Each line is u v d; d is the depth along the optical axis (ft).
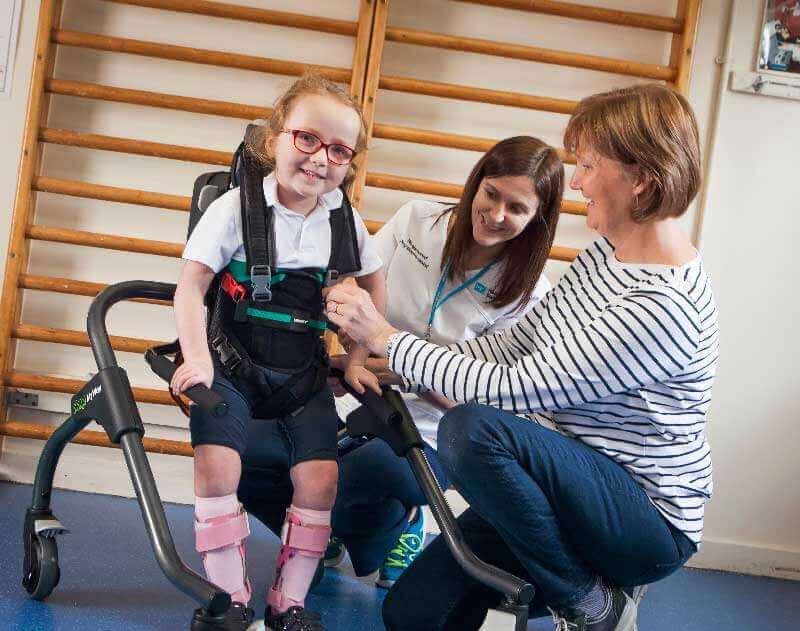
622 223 5.02
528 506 4.66
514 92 9.03
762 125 9.04
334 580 7.14
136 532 7.68
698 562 9.13
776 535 9.18
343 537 6.58
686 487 4.91
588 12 8.83
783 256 9.10
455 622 5.43
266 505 6.35
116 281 9.05
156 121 8.98
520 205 5.81
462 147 8.85
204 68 8.95
